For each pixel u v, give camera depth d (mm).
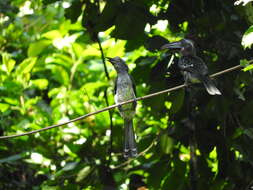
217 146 11375
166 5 12539
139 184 13055
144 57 11984
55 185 12242
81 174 12086
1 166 13164
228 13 11375
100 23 11227
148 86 12016
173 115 11508
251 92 11031
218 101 10789
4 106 12945
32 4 16750
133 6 11094
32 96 15438
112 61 12086
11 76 14297
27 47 16719
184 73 10891
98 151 12625
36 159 12977
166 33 13352
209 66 10969
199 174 11602
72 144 12586
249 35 8250
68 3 16719
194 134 11484
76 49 15352
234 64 10914
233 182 11375
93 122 14094
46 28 16844
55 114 14391
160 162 11859
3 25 16969
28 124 13266
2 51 16406
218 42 11070
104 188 12062
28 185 13484
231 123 11266
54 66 15891
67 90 15633
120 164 13023
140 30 11062
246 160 11109
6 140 13234
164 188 11703
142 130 13312
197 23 11391
